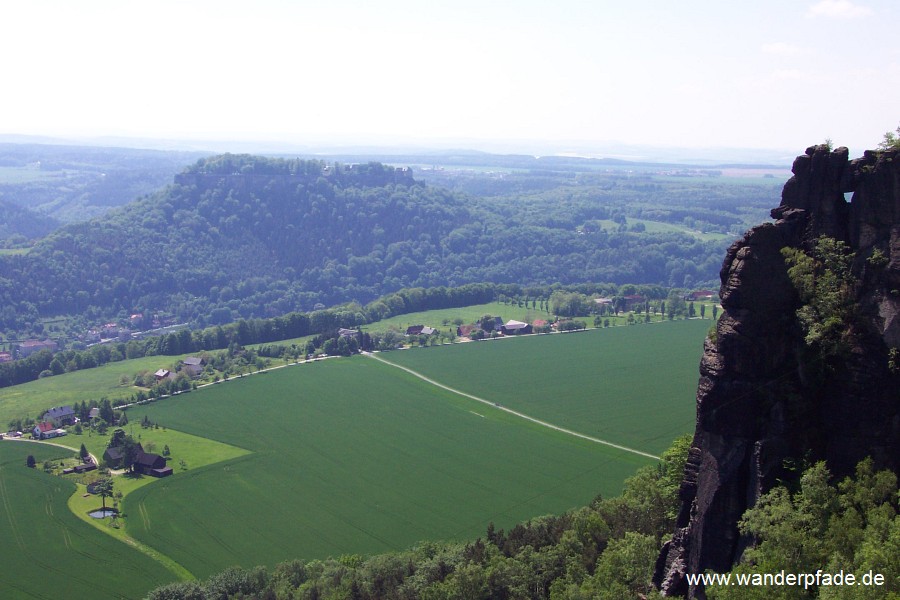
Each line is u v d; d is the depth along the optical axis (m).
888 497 64.69
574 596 94.25
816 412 70.38
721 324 73.25
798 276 71.50
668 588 75.12
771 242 73.06
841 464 68.81
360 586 127.94
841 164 72.56
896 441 67.25
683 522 76.69
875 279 69.62
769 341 71.75
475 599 108.62
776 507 66.50
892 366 67.50
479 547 124.31
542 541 122.62
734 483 70.75
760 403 71.06
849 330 69.50
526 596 107.19
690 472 75.06
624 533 110.00
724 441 72.06
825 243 72.06
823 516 65.44
